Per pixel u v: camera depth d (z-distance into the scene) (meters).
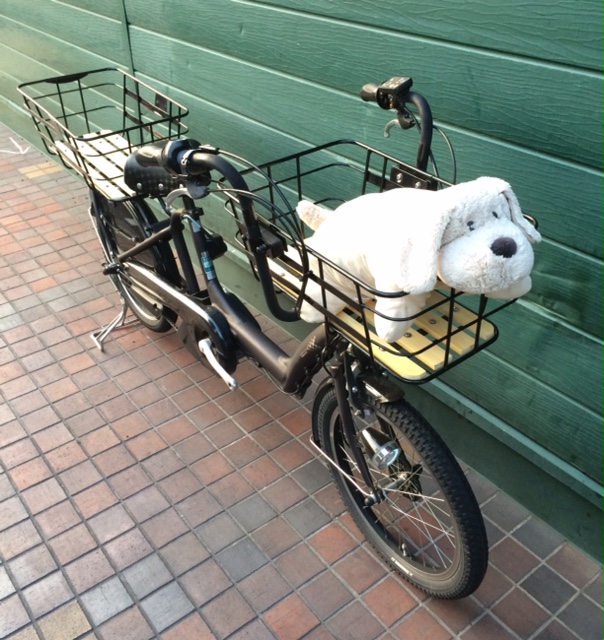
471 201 1.43
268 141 3.02
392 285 1.54
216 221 3.65
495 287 1.46
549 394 2.29
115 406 3.08
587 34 1.72
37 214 4.68
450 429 2.76
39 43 4.79
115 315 3.66
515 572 2.37
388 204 1.64
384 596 2.30
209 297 2.69
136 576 2.37
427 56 2.15
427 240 1.42
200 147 1.90
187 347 2.86
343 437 2.40
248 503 2.62
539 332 2.23
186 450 2.85
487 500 2.63
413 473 2.12
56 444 2.89
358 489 2.35
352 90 2.48
